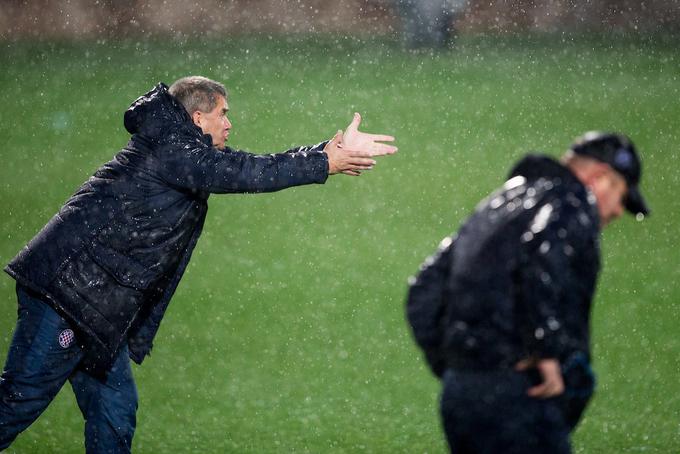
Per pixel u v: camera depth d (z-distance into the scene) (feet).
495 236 36.37
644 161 159.12
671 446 61.00
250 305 92.48
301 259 108.17
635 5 353.10
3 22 349.41
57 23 352.69
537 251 35.01
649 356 78.07
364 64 288.71
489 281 36.17
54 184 148.87
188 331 85.30
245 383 73.77
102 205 50.85
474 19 354.54
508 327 36.09
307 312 90.48
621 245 109.70
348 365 77.56
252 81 256.73
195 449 61.82
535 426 36.22
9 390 49.98
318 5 368.48
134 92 237.25
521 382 36.27
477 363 36.47
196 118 53.57
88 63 288.30
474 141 180.34
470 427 36.94
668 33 335.67
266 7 372.17
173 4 364.17
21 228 124.16
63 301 50.14
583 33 344.28
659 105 212.43
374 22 363.56
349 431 64.64
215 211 127.03
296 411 68.23
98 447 51.37
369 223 124.06
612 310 89.40
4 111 211.41
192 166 50.39
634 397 69.77
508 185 38.06
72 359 50.83
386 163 158.51
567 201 35.83
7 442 50.37
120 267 50.60
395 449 61.26
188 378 74.84
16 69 275.80
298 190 137.80
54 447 62.18
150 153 51.06
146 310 53.21
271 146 185.68
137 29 362.53
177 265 53.42
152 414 67.87
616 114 203.31
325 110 216.33
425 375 75.00
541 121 198.49
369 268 105.19
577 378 36.37
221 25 366.84
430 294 38.70
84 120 201.98
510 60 290.56
